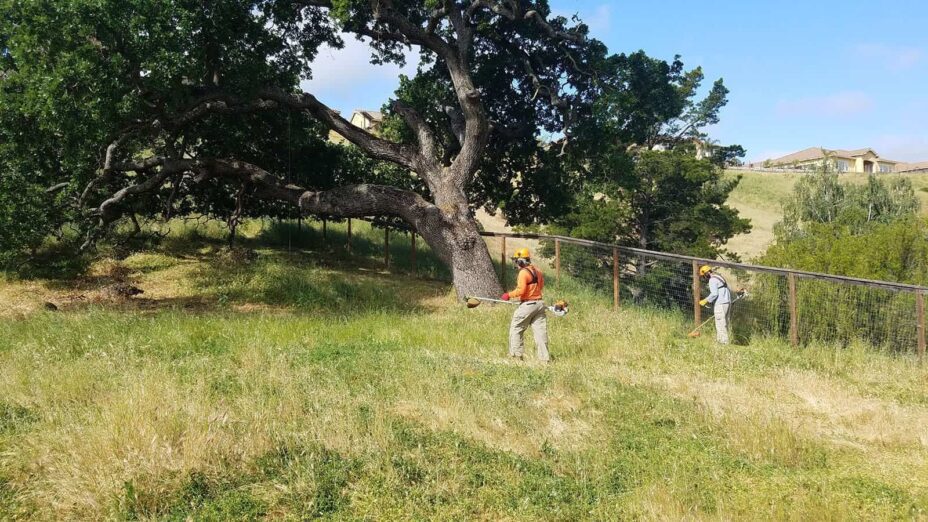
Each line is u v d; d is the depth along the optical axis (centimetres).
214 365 764
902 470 576
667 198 3000
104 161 1545
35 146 1232
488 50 1723
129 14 1113
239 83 1324
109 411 542
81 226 1617
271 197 1653
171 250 1847
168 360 791
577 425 635
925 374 948
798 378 873
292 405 610
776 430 618
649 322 1189
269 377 698
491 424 607
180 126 1472
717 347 1055
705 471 543
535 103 1717
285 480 475
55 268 1529
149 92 1204
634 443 600
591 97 1579
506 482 500
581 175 1792
